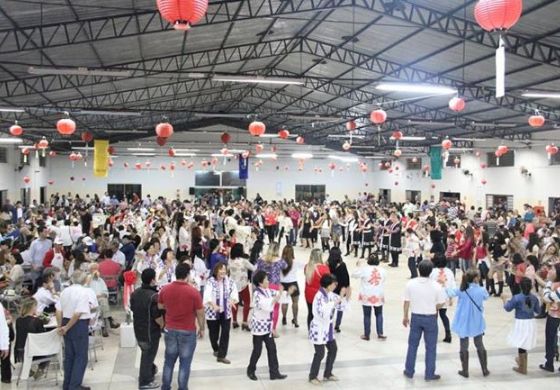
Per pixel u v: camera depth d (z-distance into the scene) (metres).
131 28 9.70
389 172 33.06
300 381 5.53
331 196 33.62
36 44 9.38
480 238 10.42
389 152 30.88
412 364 5.68
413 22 9.93
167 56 12.70
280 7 10.40
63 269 8.48
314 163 33.25
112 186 30.95
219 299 6.11
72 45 9.81
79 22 8.89
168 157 31.44
